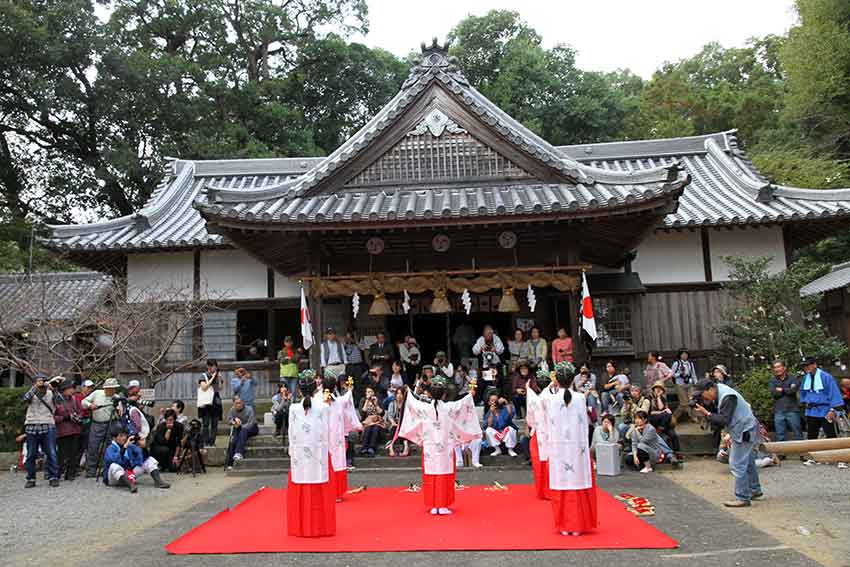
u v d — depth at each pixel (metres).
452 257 13.96
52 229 15.42
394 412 12.46
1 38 23.67
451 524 7.24
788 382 11.64
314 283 12.95
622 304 15.43
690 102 38.41
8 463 12.84
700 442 12.20
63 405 11.21
